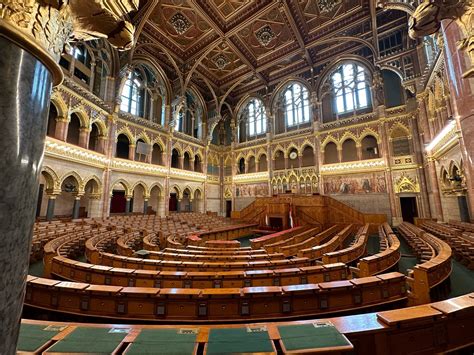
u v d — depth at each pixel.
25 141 1.15
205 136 29.98
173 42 22.28
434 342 2.53
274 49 23.39
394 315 2.48
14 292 1.09
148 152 22.89
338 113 23.38
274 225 20.84
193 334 2.24
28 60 1.20
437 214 15.30
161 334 2.24
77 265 5.45
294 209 19.98
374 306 4.21
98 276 5.19
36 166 1.24
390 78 20.42
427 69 15.96
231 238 17.83
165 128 24.84
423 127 16.38
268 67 25.86
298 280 5.17
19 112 1.12
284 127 27.09
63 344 2.03
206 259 7.08
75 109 16.08
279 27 20.69
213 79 28.53
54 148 14.24
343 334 2.23
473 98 3.63
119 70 20.59
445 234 10.25
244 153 30.06
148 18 19.42
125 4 1.68
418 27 2.95
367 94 21.81
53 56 1.37
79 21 1.66
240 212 23.94
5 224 1.04
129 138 21.47
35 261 8.80
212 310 3.75
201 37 21.61
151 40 21.30
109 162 18.94
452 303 2.75
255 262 6.23
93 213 17.95
